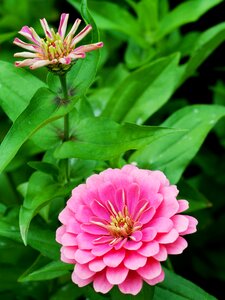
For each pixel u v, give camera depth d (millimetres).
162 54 543
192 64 470
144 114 454
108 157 353
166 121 437
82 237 318
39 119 337
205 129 423
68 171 390
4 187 542
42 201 359
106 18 533
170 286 368
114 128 358
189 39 545
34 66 317
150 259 308
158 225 313
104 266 304
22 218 347
